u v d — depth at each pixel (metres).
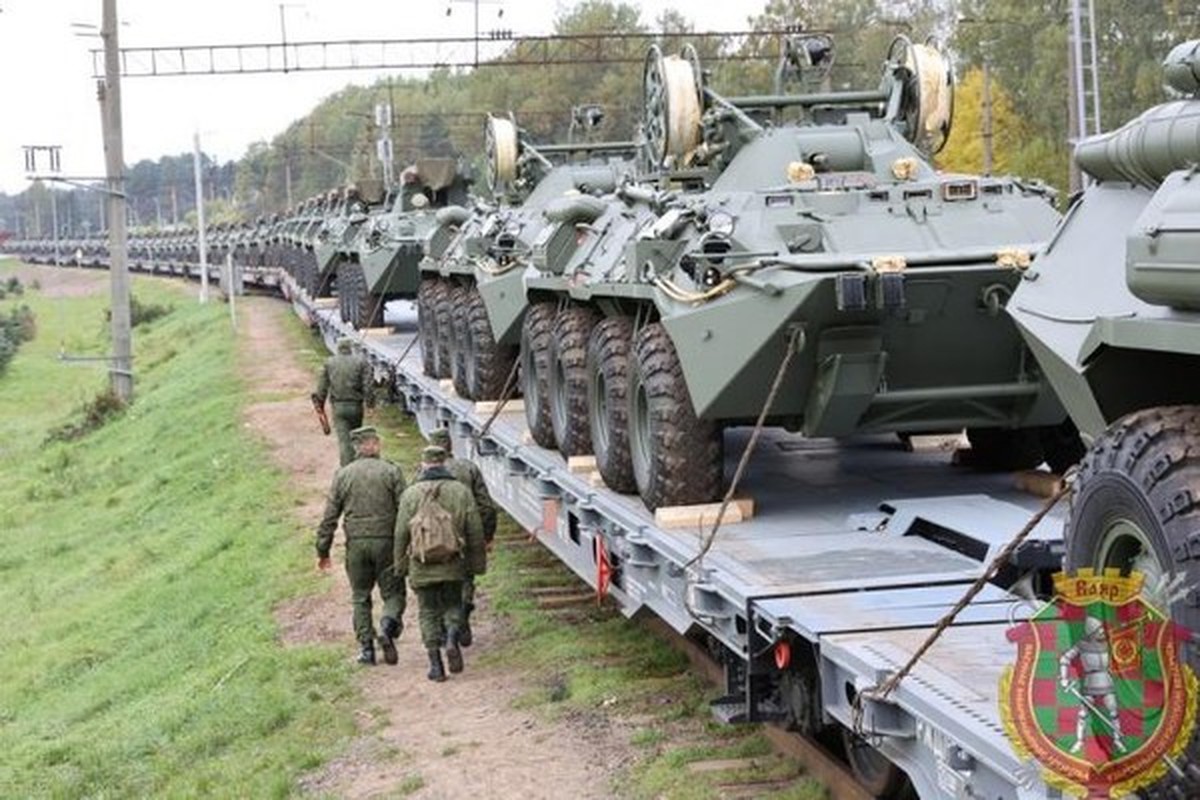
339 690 9.80
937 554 7.06
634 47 42.03
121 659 12.80
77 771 9.73
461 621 9.98
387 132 42.91
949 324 7.62
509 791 7.58
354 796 7.92
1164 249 4.29
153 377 32.50
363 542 10.20
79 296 65.00
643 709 8.45
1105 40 25.39
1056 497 5.02
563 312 10.63
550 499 10.42
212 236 55.91
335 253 27.19
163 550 16.52
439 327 16.08
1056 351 5.05
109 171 28.55
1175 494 4.27
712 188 9.55
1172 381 4.89
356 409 16.14
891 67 10.20
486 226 14.93
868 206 8.23
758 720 6.65
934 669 5.35
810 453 10.05
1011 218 8.19
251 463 19.05
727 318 7.70
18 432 31.84
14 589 17.31
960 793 4.86
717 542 7.59
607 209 10.76
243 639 11.68
